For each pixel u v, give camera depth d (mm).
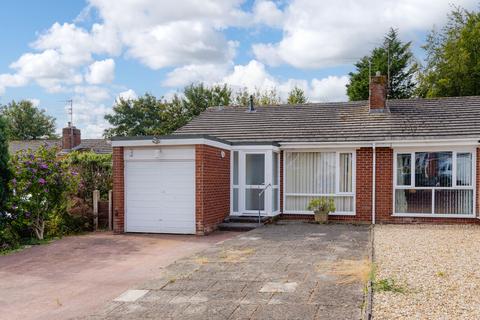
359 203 17656
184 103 56500
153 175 15734
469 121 18031
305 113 21641
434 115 19109
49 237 14906
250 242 12539
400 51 49656
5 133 14281
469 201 16641
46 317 7195
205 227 15180
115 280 9398
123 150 15906
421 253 10695
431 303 6855
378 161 17469
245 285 8133
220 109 24203
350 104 22078
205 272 9148
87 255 12047
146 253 12180
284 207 18531
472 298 7090
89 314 7094
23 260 11578
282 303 7059
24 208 14211
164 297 7598
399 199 17297
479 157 16422
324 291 7602
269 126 20438
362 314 6449
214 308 6957
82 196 17906
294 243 12312
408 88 48781
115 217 15766
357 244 12047
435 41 44188
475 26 40469
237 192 17719
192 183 15367
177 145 15383
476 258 10094
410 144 16797
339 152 17984
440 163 16906
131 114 59531
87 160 18828
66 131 38469
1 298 8305
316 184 18250
